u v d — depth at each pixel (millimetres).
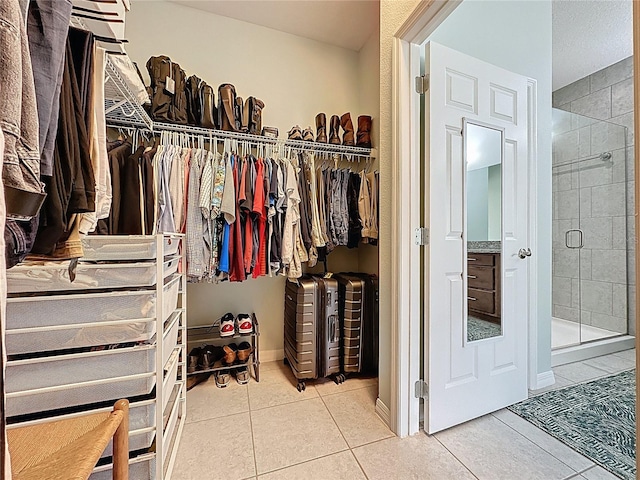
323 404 1673
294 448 1299
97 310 902
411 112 1419
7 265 455
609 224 2836
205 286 2176
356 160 2475
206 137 1882
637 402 577
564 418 1529
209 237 1687
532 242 1789
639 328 565
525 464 1206
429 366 1403
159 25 2039
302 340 1855
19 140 428
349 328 1954
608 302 2814
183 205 1650
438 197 1423
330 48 2518
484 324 1567
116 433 707
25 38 444
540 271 1882
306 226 1953
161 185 1568
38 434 625
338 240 2074
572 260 3023
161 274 983
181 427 1394
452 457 1245
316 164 2385
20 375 838
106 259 928
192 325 2141
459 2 1156
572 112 3262
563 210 3086
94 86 812
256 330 2043
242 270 1733
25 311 838
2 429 305
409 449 1297
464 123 1495
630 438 1367
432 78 1402
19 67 414
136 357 947
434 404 1402
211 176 1701
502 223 1616
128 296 932
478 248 1561
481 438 1373
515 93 1687
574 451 1282
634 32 573
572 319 3000
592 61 2891
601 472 1163
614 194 2818
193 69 2109
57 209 579
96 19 858
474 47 1705
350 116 2547
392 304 1449
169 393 1165
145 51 2008
